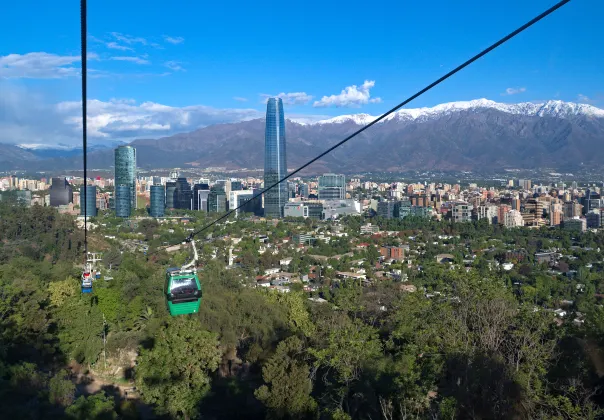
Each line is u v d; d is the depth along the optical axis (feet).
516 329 103.81
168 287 78.43
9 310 148.15
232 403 125.29
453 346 95.61
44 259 309.01
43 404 107.86
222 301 155.74
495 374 86.94
